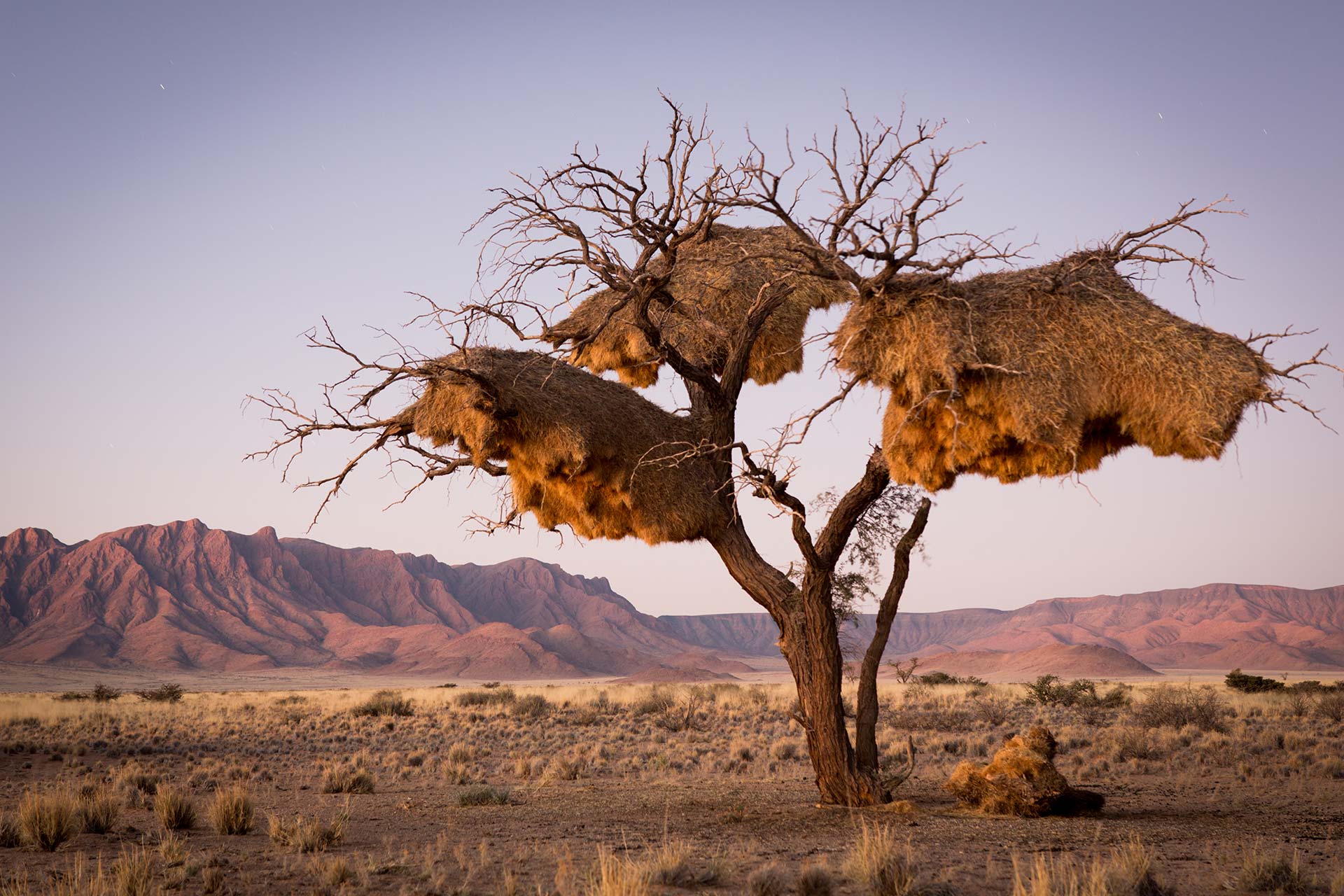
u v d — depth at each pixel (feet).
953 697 181.57
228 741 106.22
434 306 42.91
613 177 44.93
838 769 49.85
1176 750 85.71
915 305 40.22
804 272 42.60
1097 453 41.68
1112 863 31.14
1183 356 37.88
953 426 39.99
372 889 32.12
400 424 46.24
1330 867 33.78
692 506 48.70
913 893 28.60
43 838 41.70
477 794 57.98
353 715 158.81
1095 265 40.47
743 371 51.24
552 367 46.44
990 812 47.55
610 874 28.86
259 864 37.58
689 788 63.62
